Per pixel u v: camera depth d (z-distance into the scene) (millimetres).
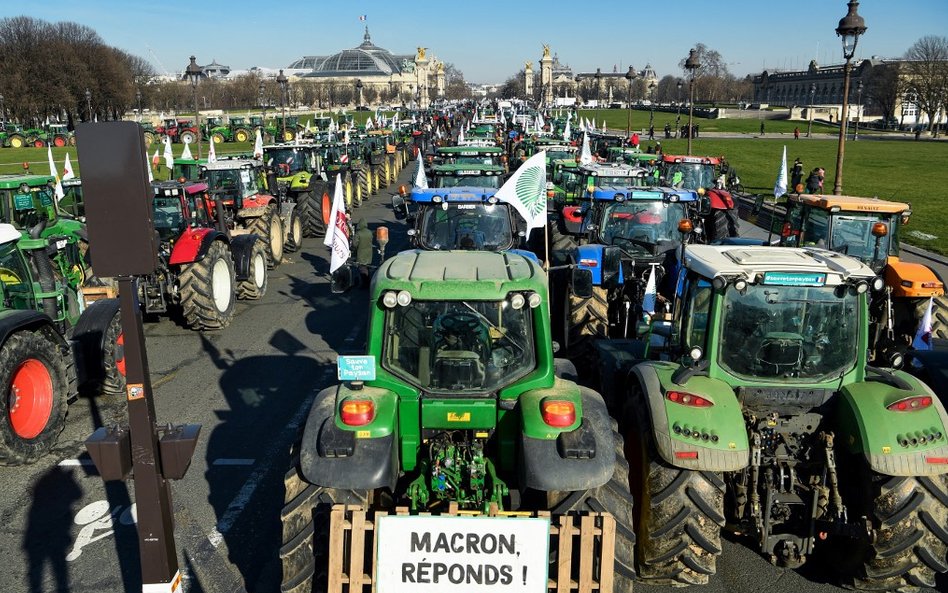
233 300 11945
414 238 10406
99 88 69438
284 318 12227
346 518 4141
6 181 8805
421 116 67125
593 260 8766
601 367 6457
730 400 4703
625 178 14117
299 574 4180
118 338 8695
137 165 3287
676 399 4707
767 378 4891
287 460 7055
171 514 3732
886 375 4836
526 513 4129
